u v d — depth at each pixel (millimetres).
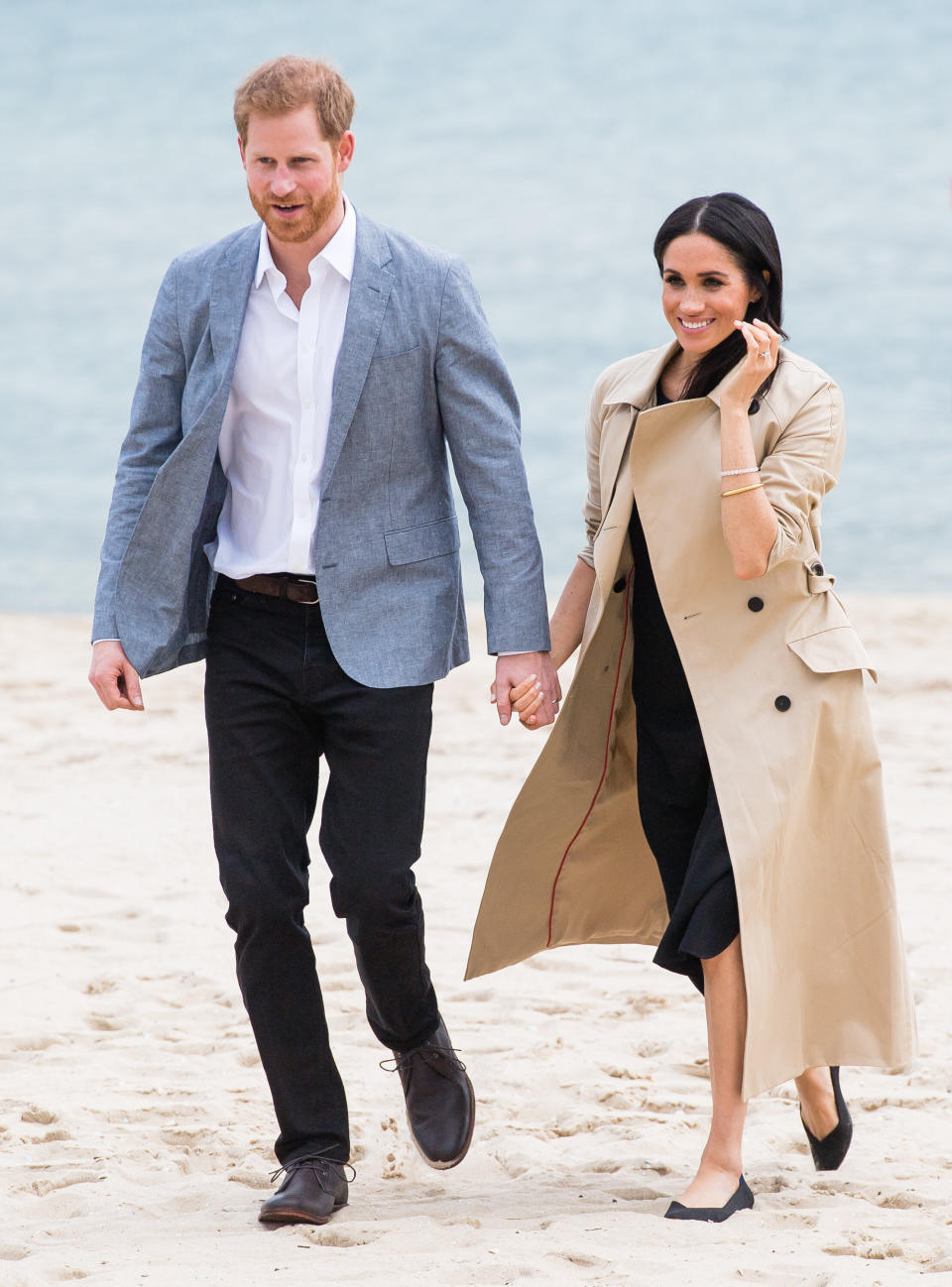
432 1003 14016
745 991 13016
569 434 86312
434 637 13531
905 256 138875
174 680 41781
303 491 13312
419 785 13453
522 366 104812
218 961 20969
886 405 91062
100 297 136000
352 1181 13930
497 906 14789
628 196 176125
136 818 28344
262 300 13367
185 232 168750
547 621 13992
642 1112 15914
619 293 128750
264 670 13430
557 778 14430
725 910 12953
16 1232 12922
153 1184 14211
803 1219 12758
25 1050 18125
